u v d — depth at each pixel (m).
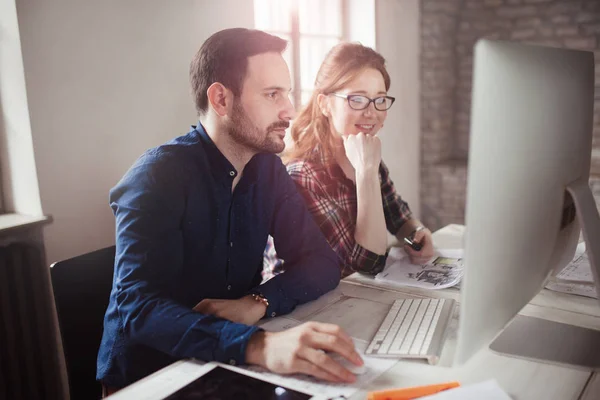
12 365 1.56
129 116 1.83
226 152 1.22
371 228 1.52
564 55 0.89
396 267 1.47
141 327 0.99
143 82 1.87
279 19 2.88
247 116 1.16
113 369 1.15
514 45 0.76
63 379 1.70
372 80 1.64
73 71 1.66
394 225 1.90
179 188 1.15
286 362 0.88
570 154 0.90
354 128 1.65
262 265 1.44
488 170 0.72
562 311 1.13
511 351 0.95
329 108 1.69
